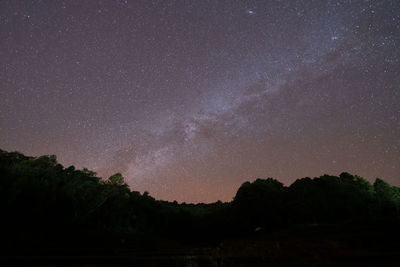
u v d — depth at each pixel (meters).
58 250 18.03
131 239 30.05
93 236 28.33
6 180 25.47
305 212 44.59
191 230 52.38
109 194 42.16
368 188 51.00
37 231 25.17
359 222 27.17
